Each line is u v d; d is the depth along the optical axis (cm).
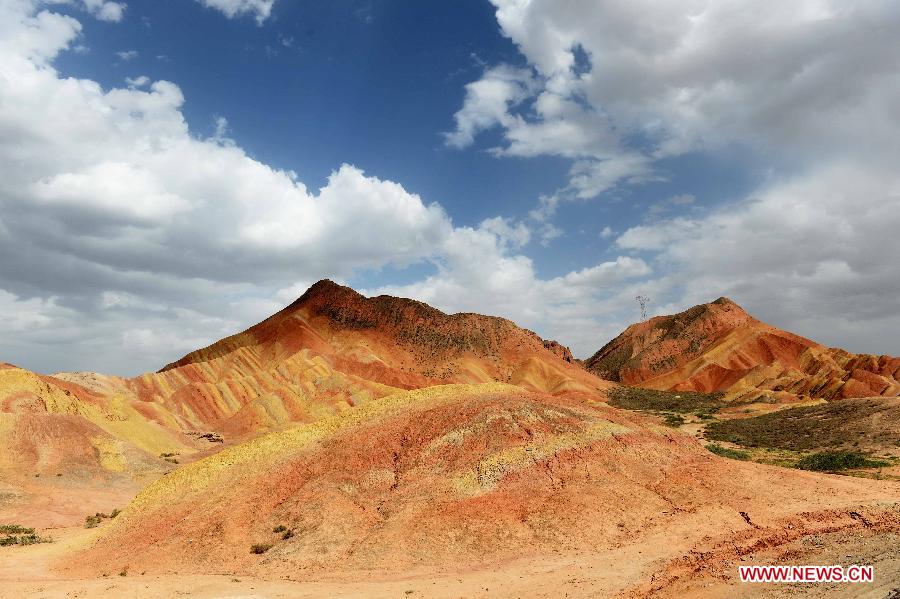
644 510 3975
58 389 9419
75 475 7294
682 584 2945
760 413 12794
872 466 6425
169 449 9581
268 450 5091
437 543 3675
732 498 4156
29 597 3216
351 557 3616
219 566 3719
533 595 2927
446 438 4628
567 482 4200
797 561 3139
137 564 3900
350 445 4784
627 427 4931
